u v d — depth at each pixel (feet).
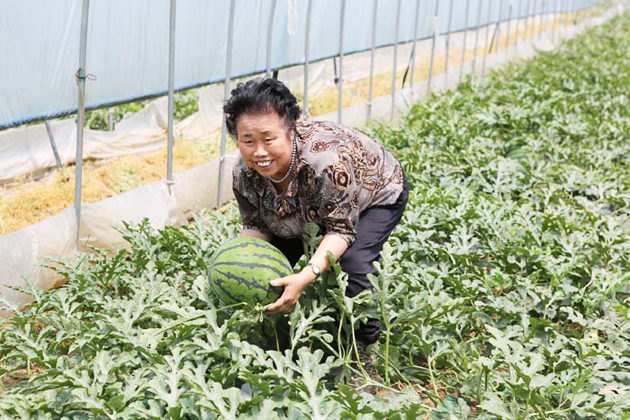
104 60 18.42
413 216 16.92
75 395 9.32
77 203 16.79
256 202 11.60
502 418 9.61
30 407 9.54
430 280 14.02
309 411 9.27
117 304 12.25
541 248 16.51
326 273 11.68
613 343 12.17
